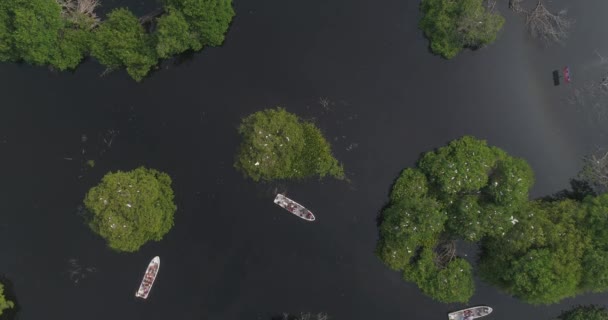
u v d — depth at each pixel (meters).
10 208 42.62
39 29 38.38
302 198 43.56
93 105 43.31
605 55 46.00
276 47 44.31
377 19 44.94
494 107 45.28
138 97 43.47
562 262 39.47
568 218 40.97
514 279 39.91
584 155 45.47
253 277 43.44
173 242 43.00
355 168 43.88
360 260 43.78
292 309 43.41
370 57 44.72
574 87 45.81
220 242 43.38
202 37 41.78
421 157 43.88
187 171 43.38
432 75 45.03
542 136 45.44
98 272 42.62
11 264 42.50
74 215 42.62
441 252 43.06
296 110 43.78
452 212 41.62
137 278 42.62
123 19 40.09
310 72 44.28
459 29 42.16
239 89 43.94
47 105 43.16
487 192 41.88
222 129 43.69
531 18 45.38
